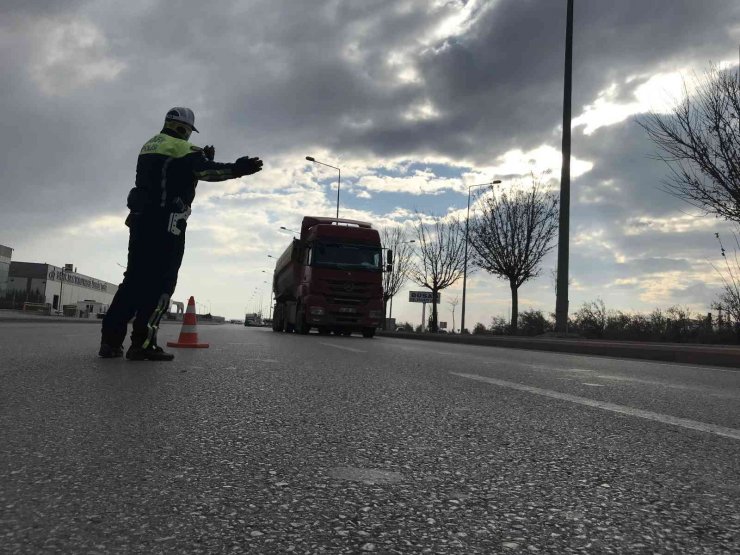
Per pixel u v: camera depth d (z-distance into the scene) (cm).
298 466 208
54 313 6969
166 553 130
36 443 229
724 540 148
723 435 294
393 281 5475
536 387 477
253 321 10525
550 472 212
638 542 145
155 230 565
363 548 136
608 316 2438
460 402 378
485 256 3562
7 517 148
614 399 423
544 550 139
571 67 1748
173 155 558
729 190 1532
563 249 1714
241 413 309
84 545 132
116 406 315
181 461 209
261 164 545
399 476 200
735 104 1547
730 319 1795
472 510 167
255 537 141
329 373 527
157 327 586
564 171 1733
